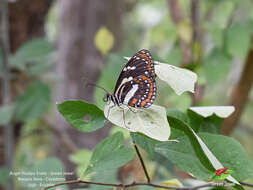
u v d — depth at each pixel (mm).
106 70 615
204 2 964
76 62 1323
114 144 564
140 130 540
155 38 968
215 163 530
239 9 798
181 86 554
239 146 559
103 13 1333
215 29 792
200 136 565
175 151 568
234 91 780
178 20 931
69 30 1337
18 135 916
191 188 559
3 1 776
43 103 763
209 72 762
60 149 1177
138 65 573
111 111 555
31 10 878
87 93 1307
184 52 839
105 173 637
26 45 779
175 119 543
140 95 561
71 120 556
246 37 745
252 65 752
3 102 868
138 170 645
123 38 1504
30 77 846
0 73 784
